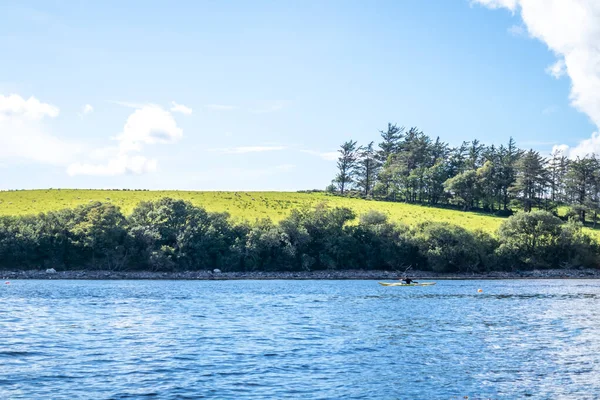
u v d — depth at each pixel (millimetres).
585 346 41875
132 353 38062
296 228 145875
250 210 182750
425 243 145375
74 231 133375
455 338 45375
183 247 137125
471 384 30234
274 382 30359
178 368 33562
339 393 28312
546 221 152125
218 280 126500
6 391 28297
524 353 38906
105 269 134000
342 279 133875
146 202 148250
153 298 79125
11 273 125438
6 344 41031
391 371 33156
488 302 76688
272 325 52125
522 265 150875
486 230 170875
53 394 27797
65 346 40562
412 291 96500
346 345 41750
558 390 29141
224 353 38250
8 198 178500
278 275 136250
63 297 78938
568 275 144625
